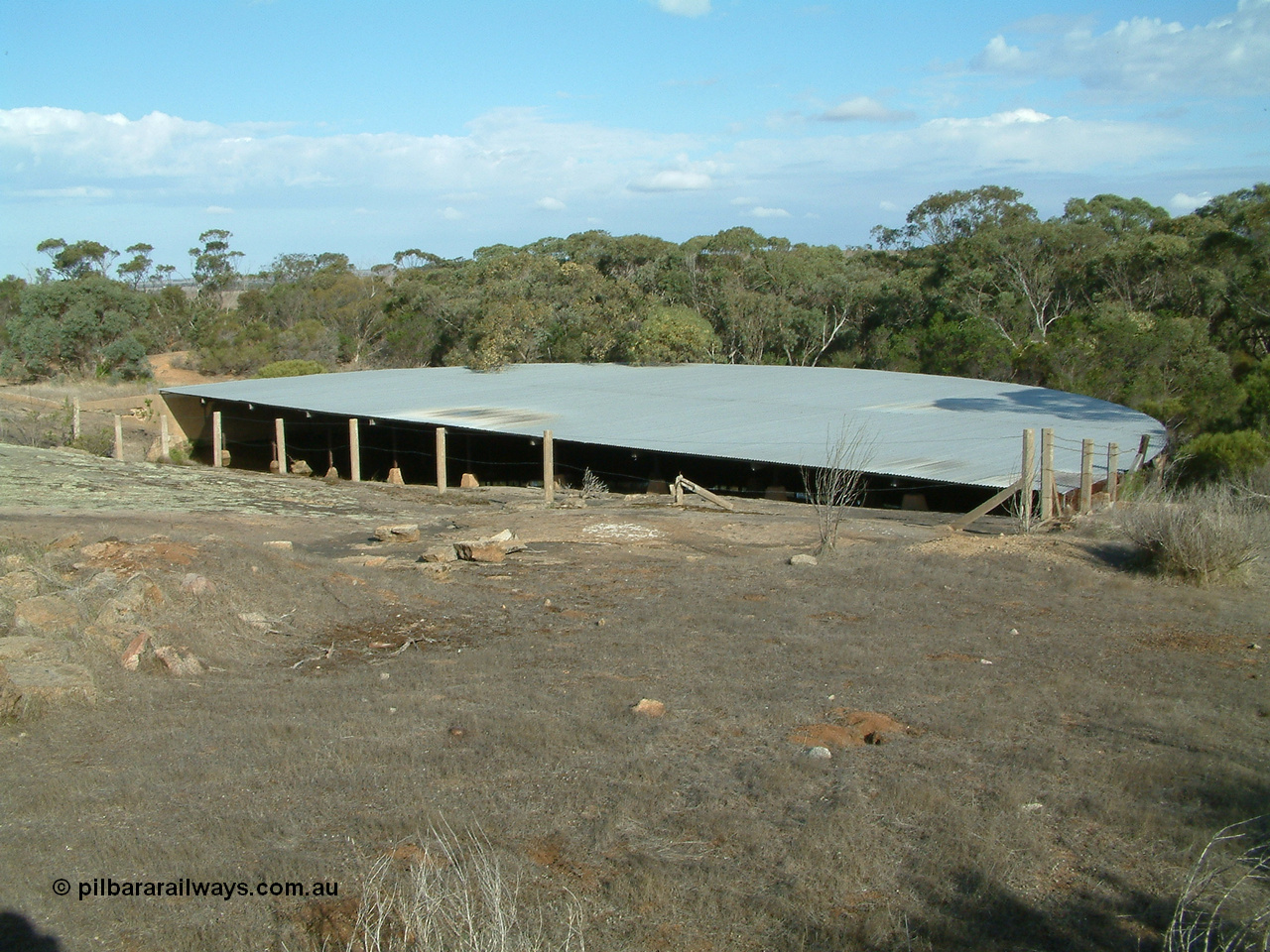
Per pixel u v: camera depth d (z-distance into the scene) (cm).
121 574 978
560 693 746
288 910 402
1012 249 5356
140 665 804
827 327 5934
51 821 489
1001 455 2127
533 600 1155
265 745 613
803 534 1673
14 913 395
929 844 465
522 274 5812
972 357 4569
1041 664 841
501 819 492
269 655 904
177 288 7681
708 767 576
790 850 455
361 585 1130
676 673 810
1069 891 425
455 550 1397
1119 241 5362
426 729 649
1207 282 4428
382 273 9381
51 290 6019
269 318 7306
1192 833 473
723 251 6228
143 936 385
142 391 5250
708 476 2636
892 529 1739
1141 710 698
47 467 2259
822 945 378
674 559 1443
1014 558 1334
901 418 2619
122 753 598
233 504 1978
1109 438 2327
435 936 364
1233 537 1213
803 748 606
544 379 3750
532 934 373
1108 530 1502
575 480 2791
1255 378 3180
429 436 3391
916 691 748
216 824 481
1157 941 381
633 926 388
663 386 3412
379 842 467
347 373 4169
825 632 964
